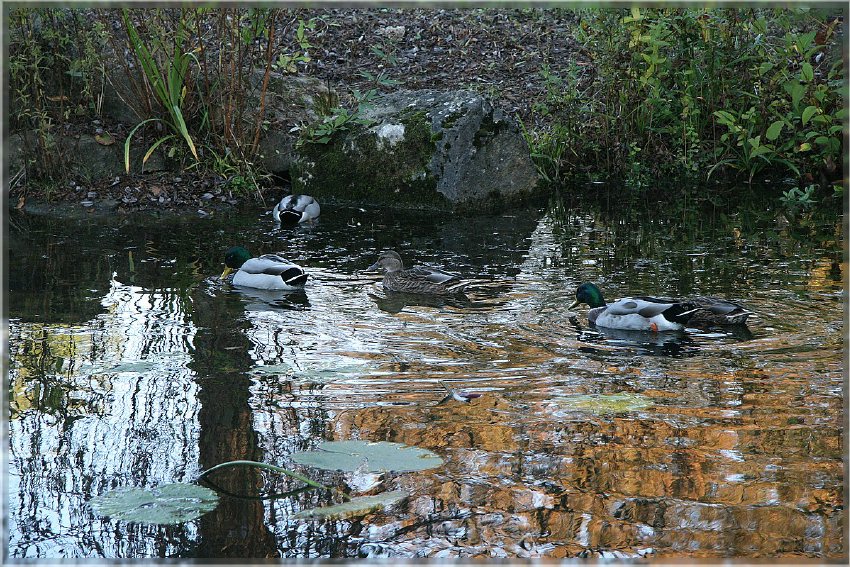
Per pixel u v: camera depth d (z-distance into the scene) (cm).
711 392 698
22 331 838
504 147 1360
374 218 1280
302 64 1563
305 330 848
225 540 520
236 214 1288
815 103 1384
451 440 627
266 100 1457
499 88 1562
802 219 1219
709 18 1417
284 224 1241
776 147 1434
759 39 1416
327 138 1378
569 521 530
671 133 1467
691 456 601
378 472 586
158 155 1386
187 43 1370
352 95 1492
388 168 1350
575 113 1462
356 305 920
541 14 1714
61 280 988
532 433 636
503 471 586
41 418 668
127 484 579
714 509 539
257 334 837
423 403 686
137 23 1443
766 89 1414
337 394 703
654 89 1409
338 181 1377
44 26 1392
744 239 1130
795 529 518
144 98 1377
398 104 1391
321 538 518
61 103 1330
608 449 612
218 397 701
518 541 512
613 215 1266
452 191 1321
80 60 1330
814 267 1009
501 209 1330
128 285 977
